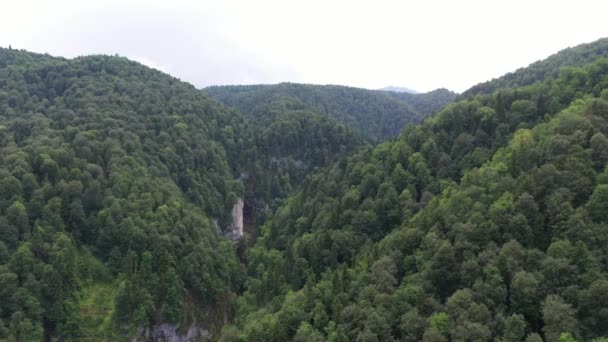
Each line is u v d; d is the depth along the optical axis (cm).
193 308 12125
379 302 7006
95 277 11981
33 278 10575
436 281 7031
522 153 8388
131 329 10988
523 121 11000
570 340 5191
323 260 10094
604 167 7300
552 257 6178
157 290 11619
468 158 10675
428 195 10044
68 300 11006
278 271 11181
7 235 11044
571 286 5834
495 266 6462
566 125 8344
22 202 11769
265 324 8781
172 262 12138
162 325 11419
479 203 7675
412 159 11369
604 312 5491
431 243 7581
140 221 12538
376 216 10288
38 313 10338
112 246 12481
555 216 6769
